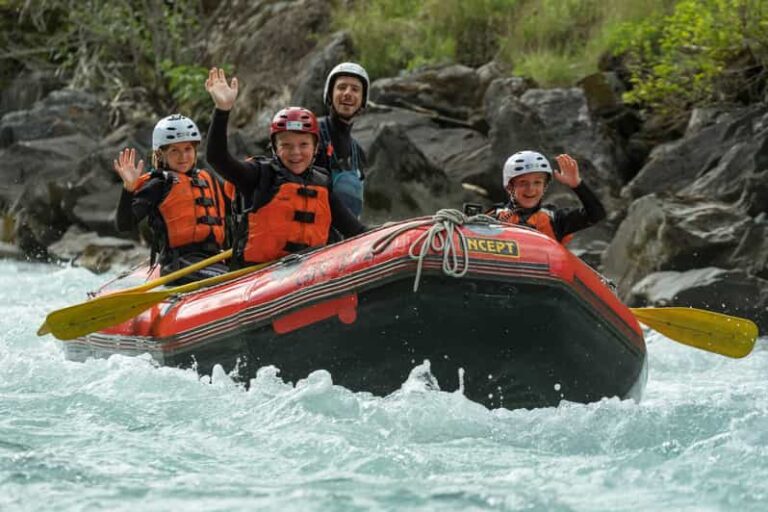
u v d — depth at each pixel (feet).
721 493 34.78
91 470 36.65
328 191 50.65
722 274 73.51
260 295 46.21
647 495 34.78
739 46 97.30
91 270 106.83
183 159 56.03
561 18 119.85
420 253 42.60
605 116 106.01
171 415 43.29
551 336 43.75
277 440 39.93
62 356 60.03
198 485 35.29
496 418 43.16
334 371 45.27
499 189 99.04
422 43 126.82
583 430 41.86
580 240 91.50
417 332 43.50
